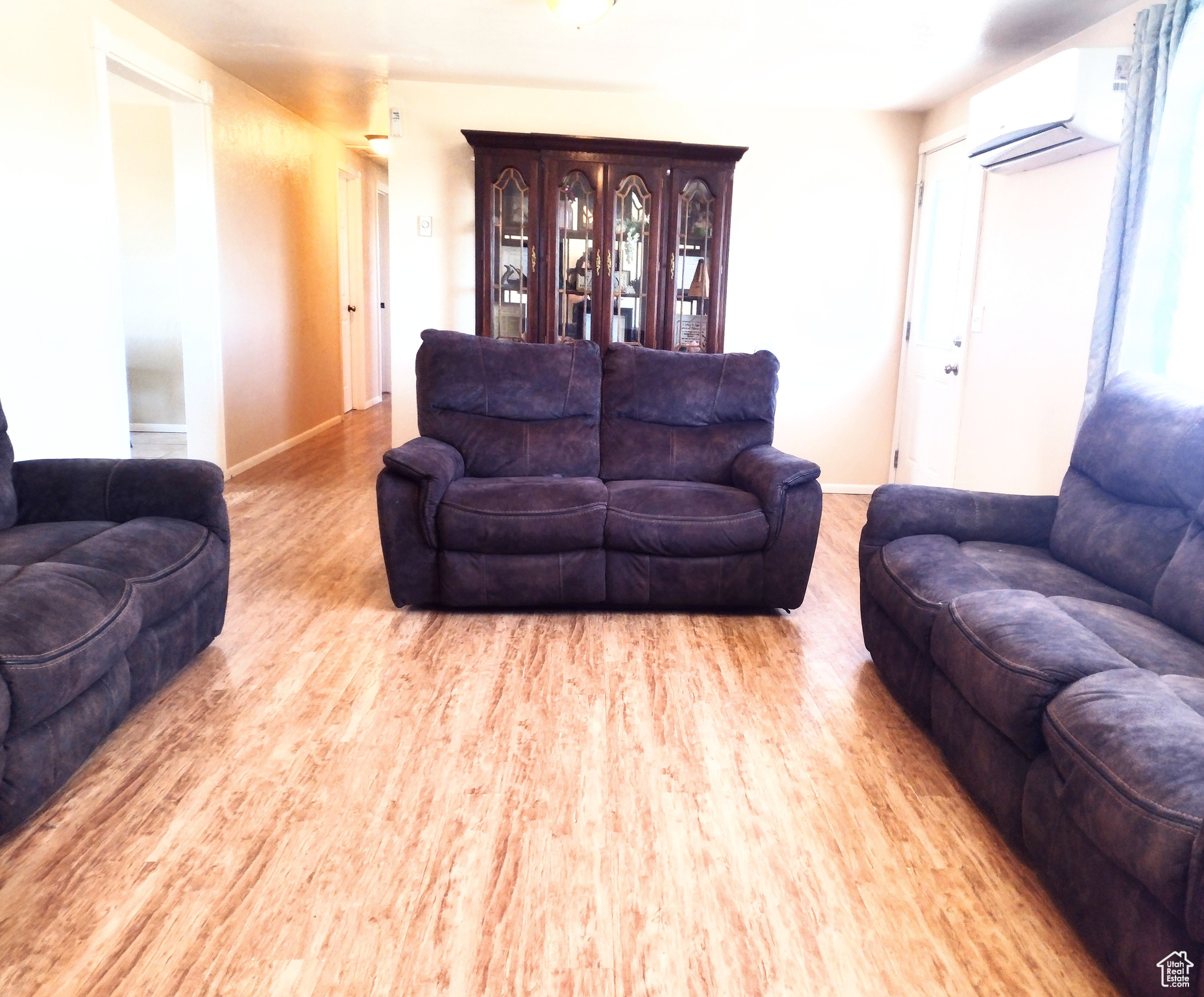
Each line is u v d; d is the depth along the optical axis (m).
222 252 5.07
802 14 3.57
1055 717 1.73
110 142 3.81
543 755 2.31
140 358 7.11
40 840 1.89
